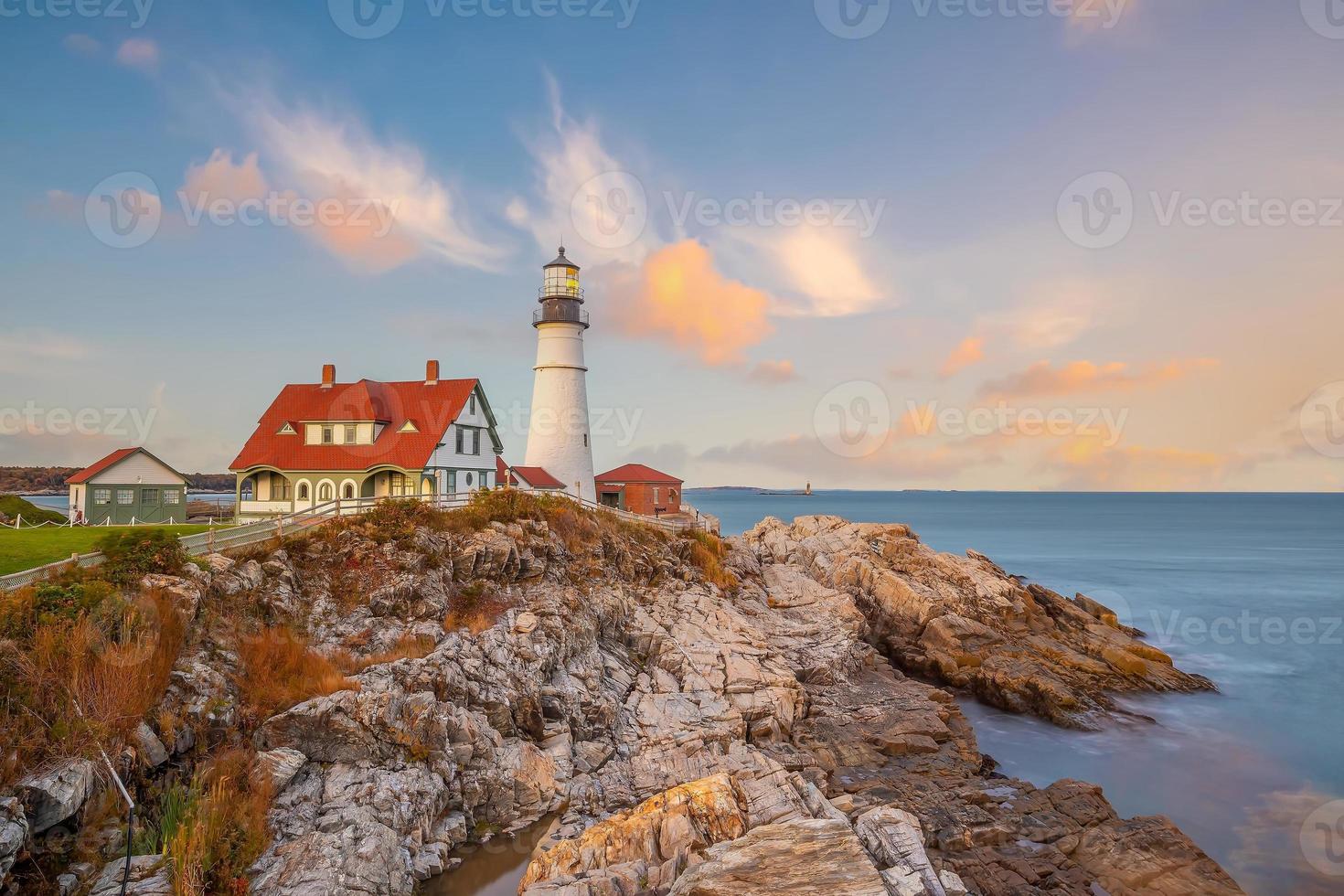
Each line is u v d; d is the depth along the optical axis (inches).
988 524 7362.2
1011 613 1815.9
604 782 947.3
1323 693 1595.7
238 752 750.5
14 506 2113.7
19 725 613.9
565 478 2161.7
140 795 665.0
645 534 1695.4
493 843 826.2
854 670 1498.5
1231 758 1243.2
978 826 893.2
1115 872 825.5
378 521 1194.6
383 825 731.4
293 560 1048.8
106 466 1791.3
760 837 718.5
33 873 566.9
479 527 1305.4
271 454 1797.5
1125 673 1624.0
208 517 2300.7
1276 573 3358.8
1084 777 1161.4
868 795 974.4
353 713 813.2
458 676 942.4
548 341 2178.9
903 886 673.6
